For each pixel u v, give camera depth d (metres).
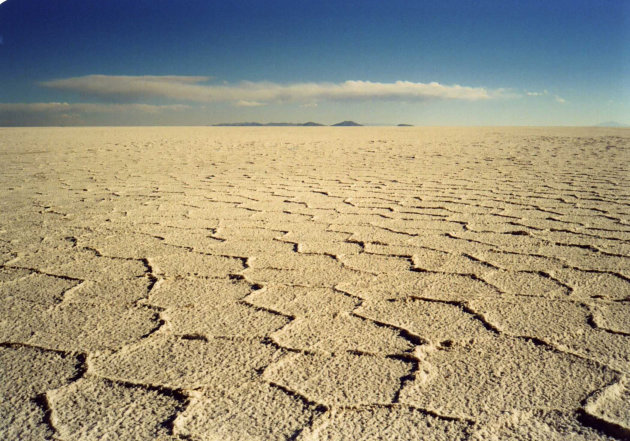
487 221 3.10
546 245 2.51
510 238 2.66
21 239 2.68
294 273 2.07
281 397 1.15
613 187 4.52
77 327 1.54
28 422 1.06
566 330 1.49
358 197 4.07
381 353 1.36
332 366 1.29
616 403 1.11
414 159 7.79
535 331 1.49
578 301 1.73
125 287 1.91
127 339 1.45
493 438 0.99
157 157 8.38
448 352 1.36
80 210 3.53
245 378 1.23
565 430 1.02
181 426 1.04
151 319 1.60
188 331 1.51
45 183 5.06
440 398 1.13
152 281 1.98
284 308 1.69
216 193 4.32
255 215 3.33
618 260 2.22
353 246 2.51
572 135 15.16
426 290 1.86
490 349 1.38
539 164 6.74
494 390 1.17
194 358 1.34
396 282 1.96
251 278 2.01
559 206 3.60
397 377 1.23
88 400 1.14
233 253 2.38
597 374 1.23
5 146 11.21
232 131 23.50
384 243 2.56
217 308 1.69
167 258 2.30
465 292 1.84
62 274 2.07
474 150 9.59
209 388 1.18
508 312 1.64
